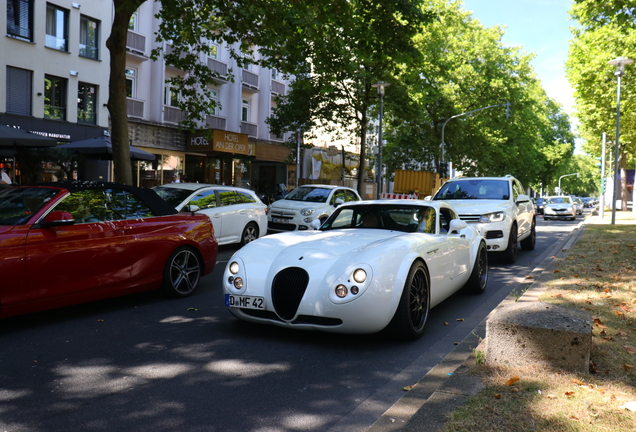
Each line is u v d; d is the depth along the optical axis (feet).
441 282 19.13
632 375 12.05
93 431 10.07
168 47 86.07
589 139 132.46
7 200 18.37
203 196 37.60
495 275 30.27
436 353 15.31
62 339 16.37
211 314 19.80
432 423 9.65
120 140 37.42
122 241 19.75
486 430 9.30
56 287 17.42
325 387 12.55
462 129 113.39
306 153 122.52
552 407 10.19
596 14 51.85
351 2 41.93
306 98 83.51
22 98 67.77
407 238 17.65
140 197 21.79
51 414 10.82
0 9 64.18
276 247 17.42
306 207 48.08
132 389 12.25
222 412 11.02
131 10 34.94
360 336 16.98
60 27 71.92
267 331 17.44
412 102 86.53
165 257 21.68
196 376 13.16
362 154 85.61
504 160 138.72
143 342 16.10
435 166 123.34
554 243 48.39
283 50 44.19
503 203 35.14
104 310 20.38
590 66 82.23
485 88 118.32
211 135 50.06
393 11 40.47
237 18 39.01
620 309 18.47
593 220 84.94
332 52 45.55
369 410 11.26
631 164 158.20
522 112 131.95
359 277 14.98
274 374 13.39
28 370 13.48
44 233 17.20
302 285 15.43
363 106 83.66
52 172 67.46
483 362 12.94
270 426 10.39
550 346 12.34
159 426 10.31
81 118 75.46
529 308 13.52
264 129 112.57
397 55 42.78
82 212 18.92
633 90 80.89
